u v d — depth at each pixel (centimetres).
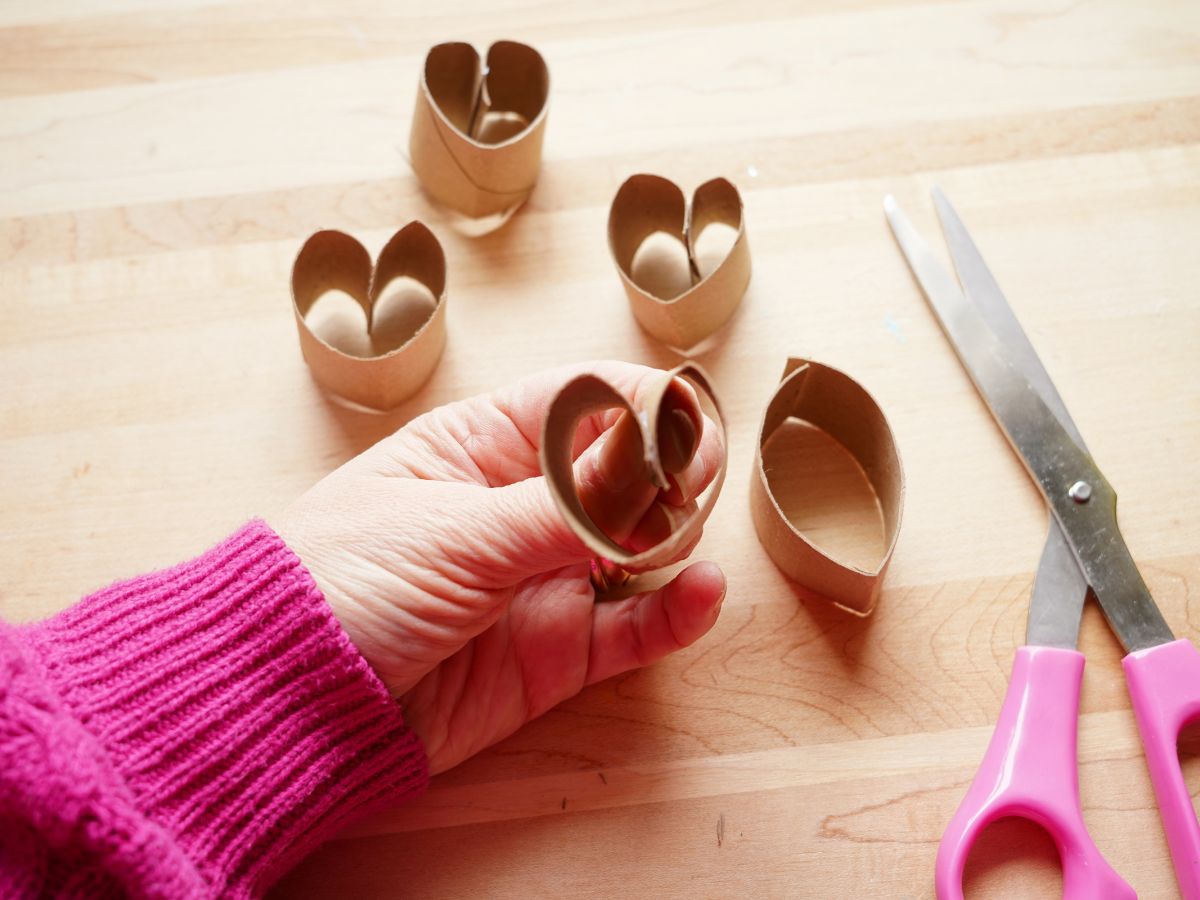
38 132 34
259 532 26
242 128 34
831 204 33
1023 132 34
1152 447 31
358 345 32
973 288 32
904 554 30
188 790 24
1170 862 27
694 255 32
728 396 32
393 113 35
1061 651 28
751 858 28
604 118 34
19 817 21
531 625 28
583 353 32
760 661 29
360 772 26
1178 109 34
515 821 28
